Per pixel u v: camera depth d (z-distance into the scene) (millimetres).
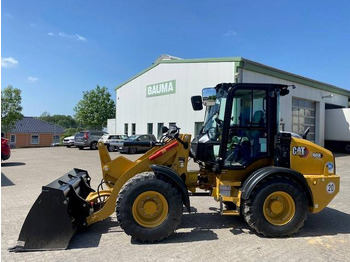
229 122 5254
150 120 24453
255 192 4852
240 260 4027
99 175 10961
